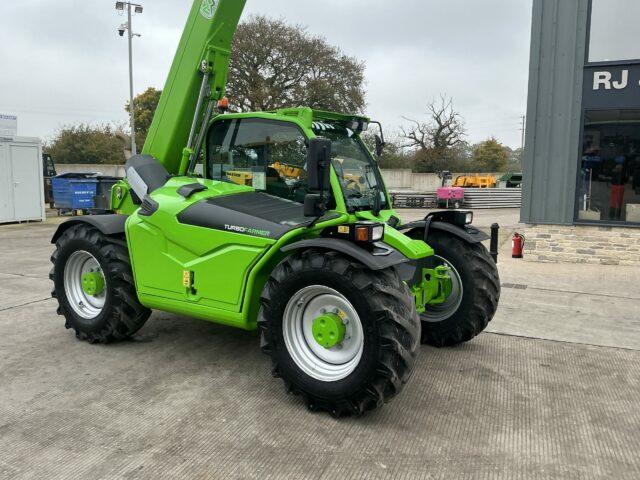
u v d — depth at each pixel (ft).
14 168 47.39
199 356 14.40
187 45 14.94
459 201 79.97
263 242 11.64
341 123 14.21
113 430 10.34
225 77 15.53
